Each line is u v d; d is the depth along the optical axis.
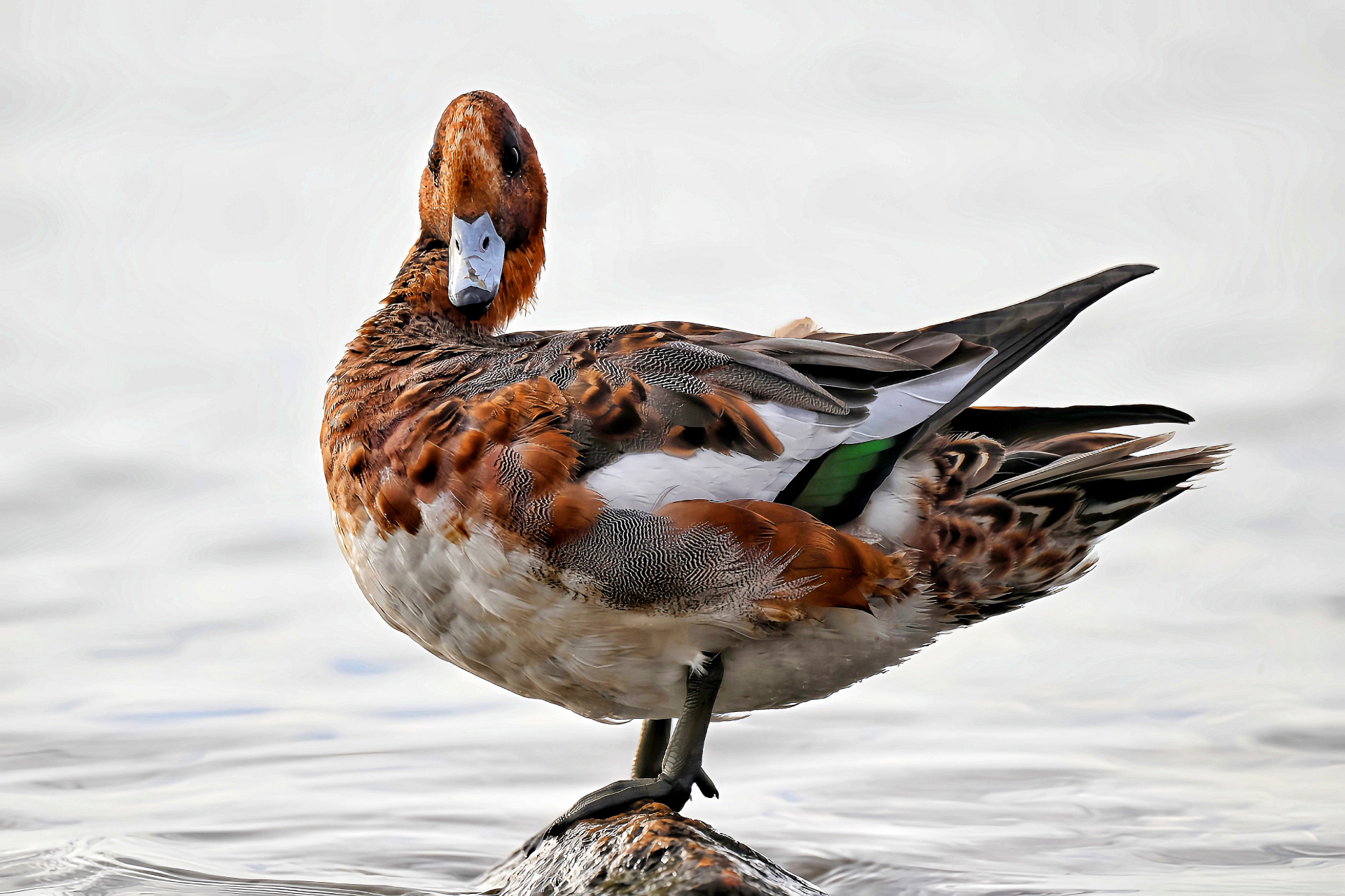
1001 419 8.90
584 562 7.60
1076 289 8.55
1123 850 9.23
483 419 7.73
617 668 8.08
